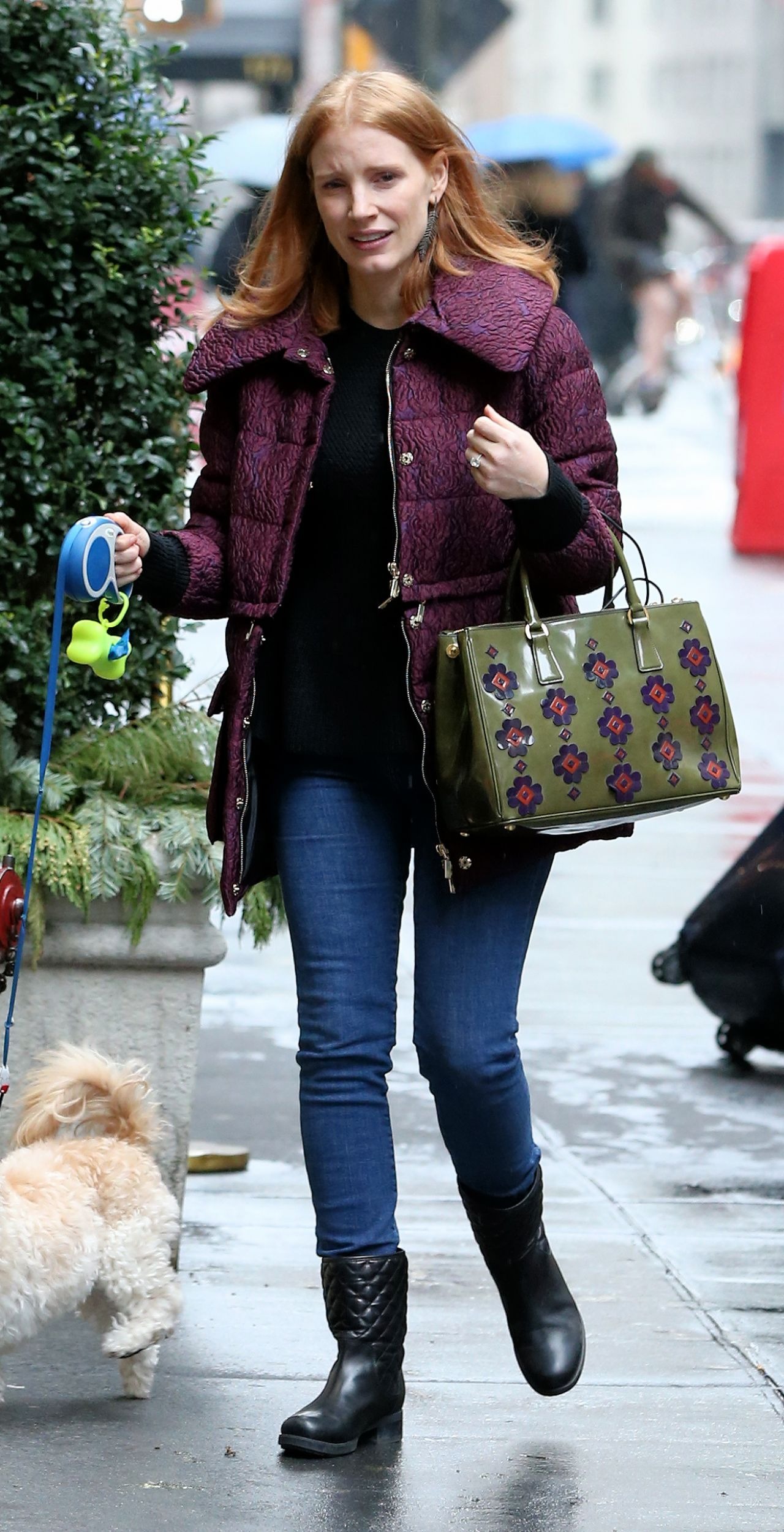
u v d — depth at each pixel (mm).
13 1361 7430
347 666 6672
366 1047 6746
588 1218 9141
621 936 14406
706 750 6574
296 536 6672
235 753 6695
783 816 11633
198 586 6828
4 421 8078
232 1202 9234
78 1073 7203
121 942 7902
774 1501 6395
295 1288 8195
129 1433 6789
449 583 6539
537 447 6246
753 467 32125
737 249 62188
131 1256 6949
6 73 8195
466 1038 6609
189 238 8398
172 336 8625
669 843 17188
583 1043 12070
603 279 51438
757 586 29062
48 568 8484
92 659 6566
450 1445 6770
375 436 6586
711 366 58375
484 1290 8234
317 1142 6750
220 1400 7090
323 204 6566
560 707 6387
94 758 8273
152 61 8531
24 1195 6746
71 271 8164
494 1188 6859
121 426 8328
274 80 50844
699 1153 10164
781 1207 9359
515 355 6461
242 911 8547
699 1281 8359
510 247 6887
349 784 6789
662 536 34344
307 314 6746
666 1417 7031
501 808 6297
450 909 6676
